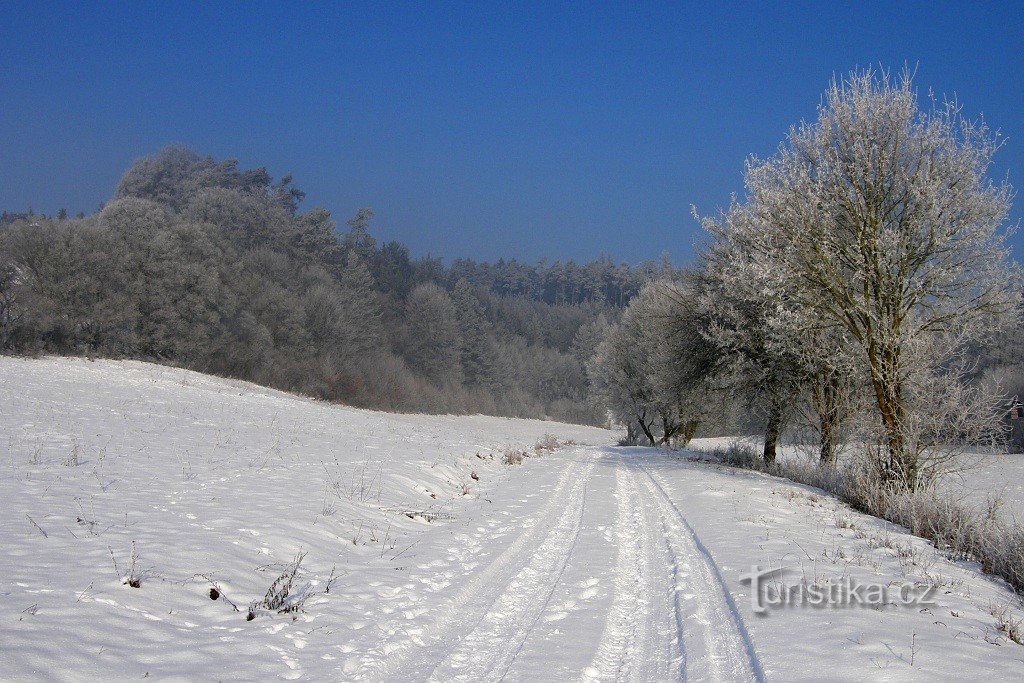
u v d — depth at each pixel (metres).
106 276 54.88
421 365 94.12
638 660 5.64
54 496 9.28
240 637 5.62
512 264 171.62
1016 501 19.41
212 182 114.81
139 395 29.88
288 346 71.44
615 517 11.87
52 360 42.03
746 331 22.53
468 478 16.45
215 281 61.72
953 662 5.39
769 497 14.80
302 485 11.98
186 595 6.32
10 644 4.69
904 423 15.84
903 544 10.51
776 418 23.56
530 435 52.41
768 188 18.84
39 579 6.07
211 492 10.70
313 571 7.66
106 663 4.75
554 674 5.24
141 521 8.41
